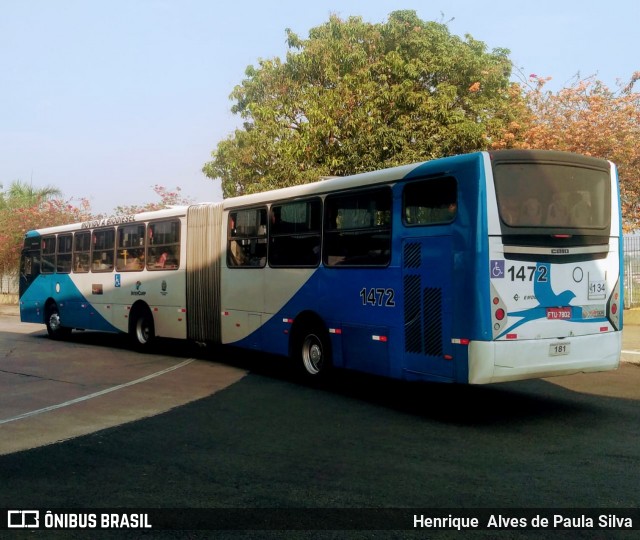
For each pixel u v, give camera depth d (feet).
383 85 66.95
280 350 36.22
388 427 25.38
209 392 33.19
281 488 18.24
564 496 17.30
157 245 47.91
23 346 55.26
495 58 74.64
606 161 27.66
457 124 62.95
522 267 24.88
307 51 69.67
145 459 21.39
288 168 65.67
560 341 25.57
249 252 38.86
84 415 28.22
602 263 27.07
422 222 26.81
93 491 18.28
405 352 27.45
